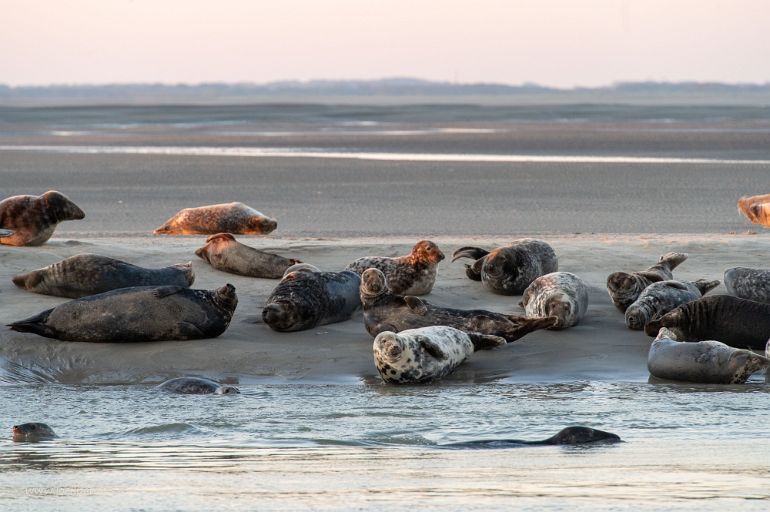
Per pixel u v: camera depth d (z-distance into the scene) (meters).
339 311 39.91
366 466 21.81
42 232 49.97
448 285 44.66
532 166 127.81
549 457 22.80
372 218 76.44
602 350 37.03
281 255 48.72
